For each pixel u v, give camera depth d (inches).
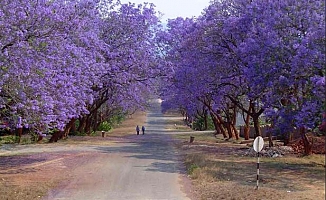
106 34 1316.4
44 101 618.2
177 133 2261.3
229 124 1599.4
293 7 636.7
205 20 1021.8
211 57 1019.9
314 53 542.0
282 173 642.8
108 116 2349.9
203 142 1470.2
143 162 828.0
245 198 444.5
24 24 593.0
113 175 648.4
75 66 794.8
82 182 582.2
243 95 1099.3
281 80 628.4
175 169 727.7
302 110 589.3
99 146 1237.1
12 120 613.6
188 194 495.8
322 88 537.3
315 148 845.2
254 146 501.4
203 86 1079.6
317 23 559.8
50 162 812.0
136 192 507.8
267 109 754.8
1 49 554.9
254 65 684.1
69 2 801.6
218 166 721.0
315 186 517.7
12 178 609.0
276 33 660.1
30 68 583.8
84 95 914.1
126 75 1350.9
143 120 3595.0
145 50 1371.8
